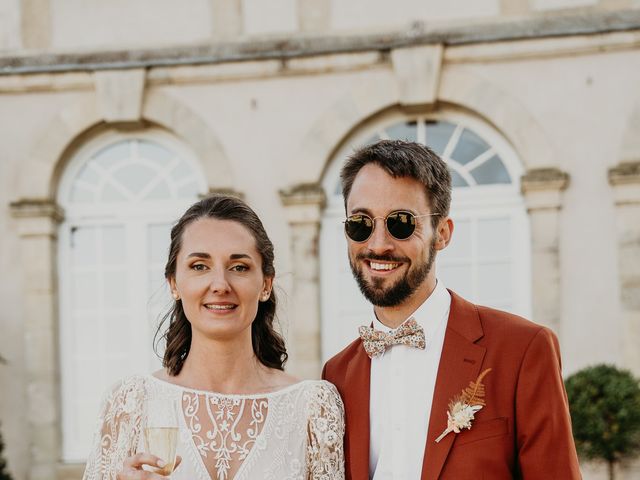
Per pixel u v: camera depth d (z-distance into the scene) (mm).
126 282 6484
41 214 6277
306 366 5988
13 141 6398
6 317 6328
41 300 6281
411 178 2047
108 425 2064
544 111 5926
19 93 6418
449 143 6223
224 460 1988
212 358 2092
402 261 2039
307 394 2119
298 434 2072
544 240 5797
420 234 2045
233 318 2018
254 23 6289
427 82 5992
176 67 6254
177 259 2102
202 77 6230
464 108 6090
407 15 6148
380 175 2049
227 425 2025
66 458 6344
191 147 6289
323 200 6109
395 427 2031
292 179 6152
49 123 6391
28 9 6457
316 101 6176
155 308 6449
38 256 6293
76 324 6484
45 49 6387
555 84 5914
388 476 2000
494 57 5949
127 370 6430
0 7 6473
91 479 2010
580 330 5785
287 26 6254
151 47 6285
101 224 6535
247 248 2061
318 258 6109
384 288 2061
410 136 6277
